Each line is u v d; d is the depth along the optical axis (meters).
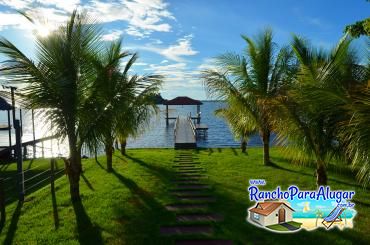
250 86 11.18
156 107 13.04
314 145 7.12
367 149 5.01
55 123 7.14
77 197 7.70
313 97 6.04
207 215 6.72
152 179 10.09
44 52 6.80
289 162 12.52
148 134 36.31
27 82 6.67
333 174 10.13
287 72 9.55
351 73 7.52
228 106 12.50
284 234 5.69
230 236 5.63
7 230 6.06
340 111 6.18
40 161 14.38
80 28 7.04
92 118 7.46
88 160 14.27
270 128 11.20
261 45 11.09
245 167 11.78
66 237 5.69
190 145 18.41
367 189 8.38
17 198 8.25
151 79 7.96
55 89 6.71
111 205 7.40
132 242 5.45
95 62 7.95
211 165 12.39
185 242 5.48
